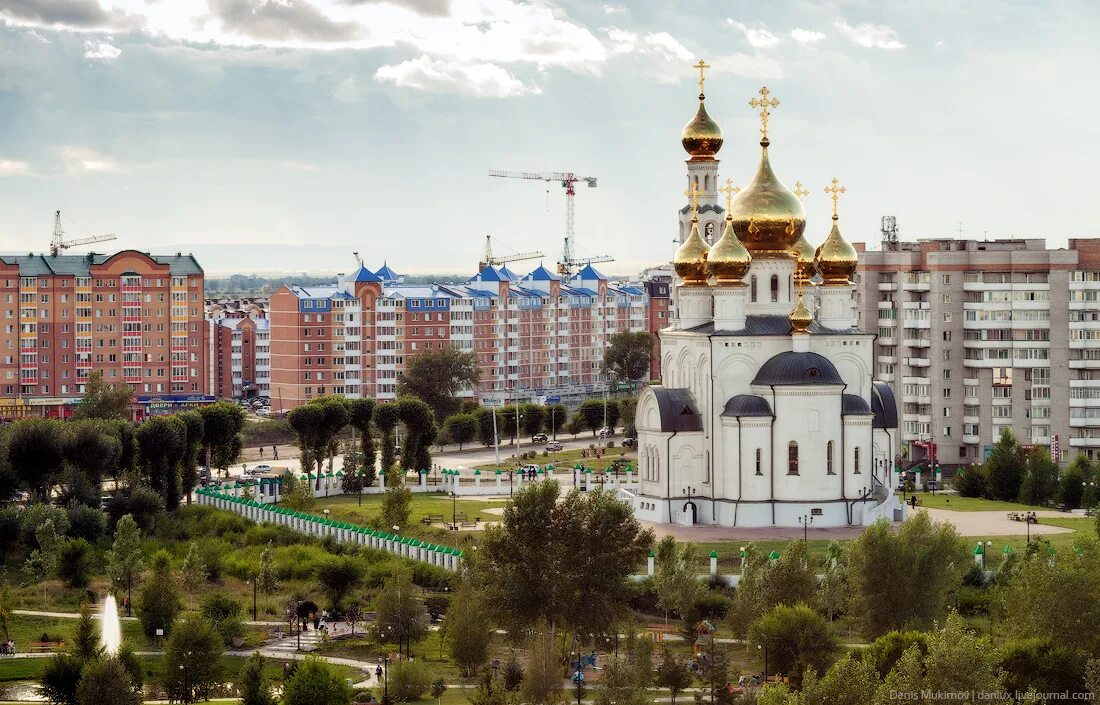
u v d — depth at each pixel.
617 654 195.88
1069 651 167.62
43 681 177.38
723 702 172.00
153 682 188.38
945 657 145.62
